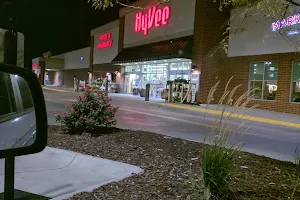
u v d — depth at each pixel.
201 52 22.19
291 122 14.91
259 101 19.80
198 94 22.03
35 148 2.50
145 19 29.23
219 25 22.50
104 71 37.91
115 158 5.46
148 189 3.91
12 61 2.79
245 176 4.59
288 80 18.16
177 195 3.70
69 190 3.96
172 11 25.77
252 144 8.84
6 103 2.75
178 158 5.57
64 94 28.50
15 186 4.00
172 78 26.77
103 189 3.94
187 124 12.48
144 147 6.43
